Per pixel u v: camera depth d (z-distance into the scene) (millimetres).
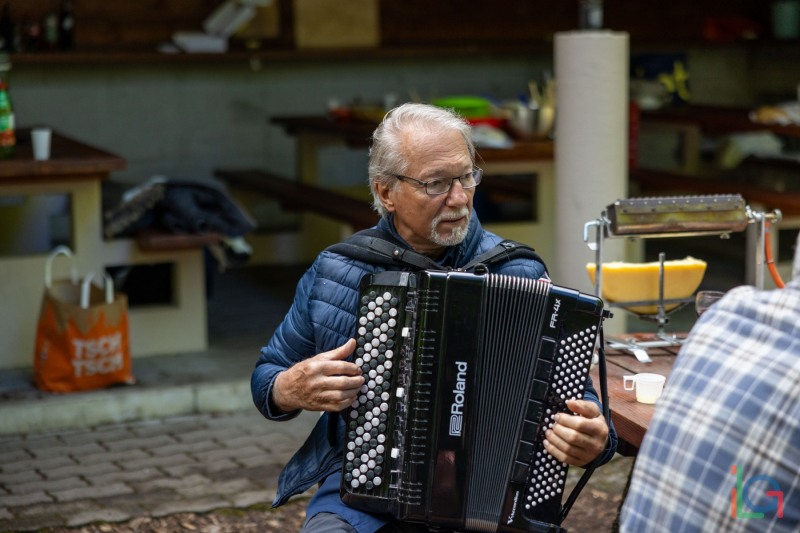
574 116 5617
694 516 2088
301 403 2844
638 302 3578
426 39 10711
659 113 9234
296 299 3164
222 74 9828
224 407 5672
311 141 9062
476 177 3033
